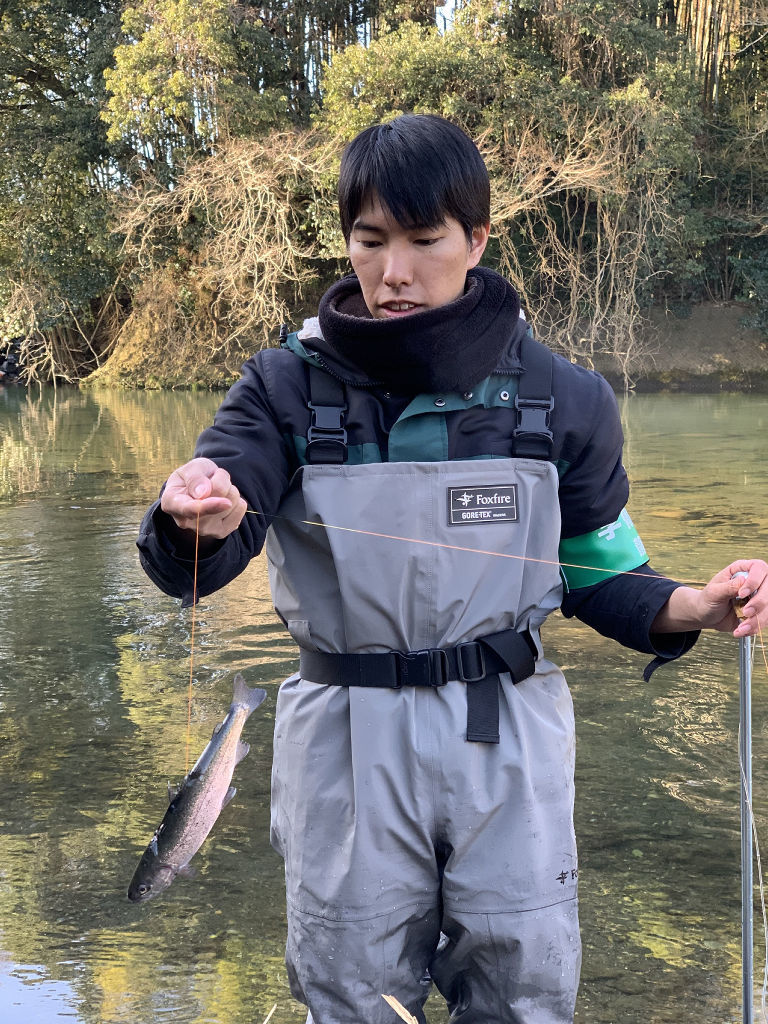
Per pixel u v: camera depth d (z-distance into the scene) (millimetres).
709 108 27703
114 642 5383
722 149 27406
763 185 27734
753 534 7523
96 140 25750
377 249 1657
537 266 25078
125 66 23328
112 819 3346
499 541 1663
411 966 1727
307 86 26609
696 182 27500
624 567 1848
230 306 26531
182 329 27172
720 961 2520
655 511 8484
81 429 16547
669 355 25641
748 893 1791
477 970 1691
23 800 3496
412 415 1667
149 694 4570
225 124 23750
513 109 23000
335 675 1684
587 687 4602
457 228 1646
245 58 24531
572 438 1734
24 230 26672
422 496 1639
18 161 25750
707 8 27562
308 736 1697
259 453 1645
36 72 27828
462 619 1650
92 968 2514
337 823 1665
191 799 1463
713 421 17125
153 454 13102
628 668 4875
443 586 1638
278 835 1788
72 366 28531
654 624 1809
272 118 23734
